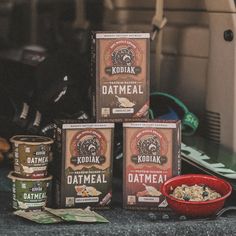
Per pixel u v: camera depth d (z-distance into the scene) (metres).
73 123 1.81
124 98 1.83
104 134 1.82
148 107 1.84
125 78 1.82
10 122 2.12
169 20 2.31
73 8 2.95
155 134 1.82
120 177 2.05
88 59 2.12
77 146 1.81
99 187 1.83
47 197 1.87
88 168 1.82
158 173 1.83
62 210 1.79
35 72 2.20
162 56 2.32
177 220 1.74
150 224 1.69
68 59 2.14
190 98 2.24
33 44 3.29
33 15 3.29
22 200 1.80
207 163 1.95
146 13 2.38
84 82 2.09
